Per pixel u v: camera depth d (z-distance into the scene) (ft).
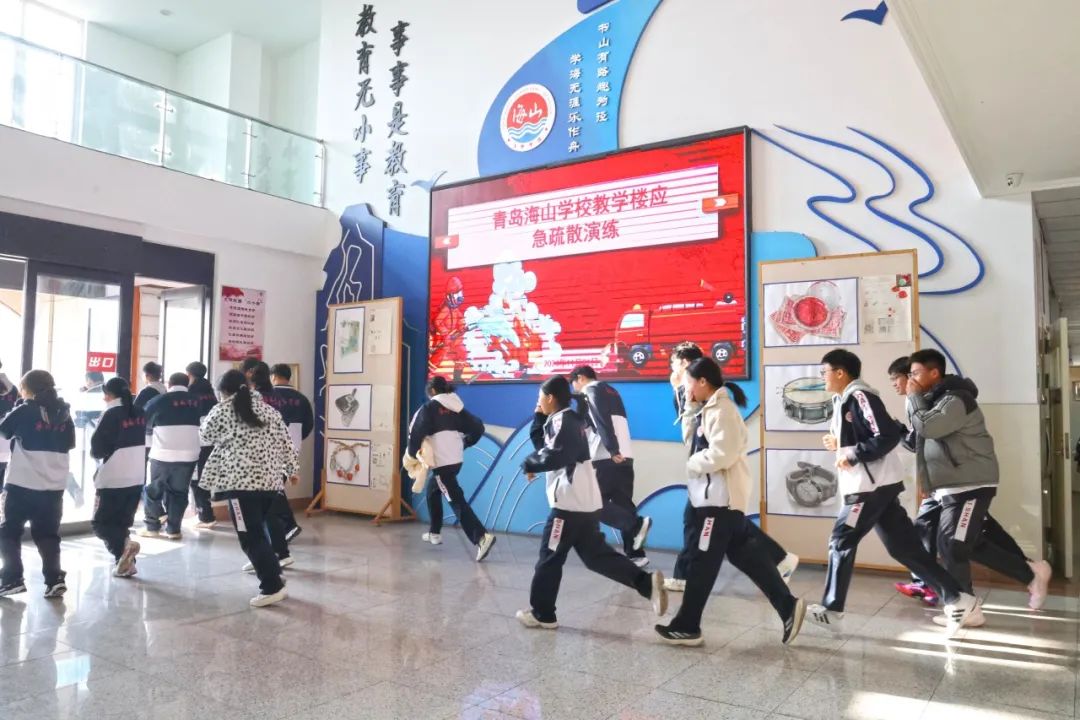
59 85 22.15
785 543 17.87
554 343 22.79
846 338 17.57
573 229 22.63
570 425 12.76
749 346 19.45
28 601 14.62
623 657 11.53
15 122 21.13
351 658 11.46
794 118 19.42
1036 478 16.51
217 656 11.52
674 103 21.22
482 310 24.41
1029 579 13.76
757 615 13.91
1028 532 16.52
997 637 12.51
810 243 18.98
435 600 14.96
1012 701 9.76
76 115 22.52
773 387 18.25
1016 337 16.89
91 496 22.70
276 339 28.14
